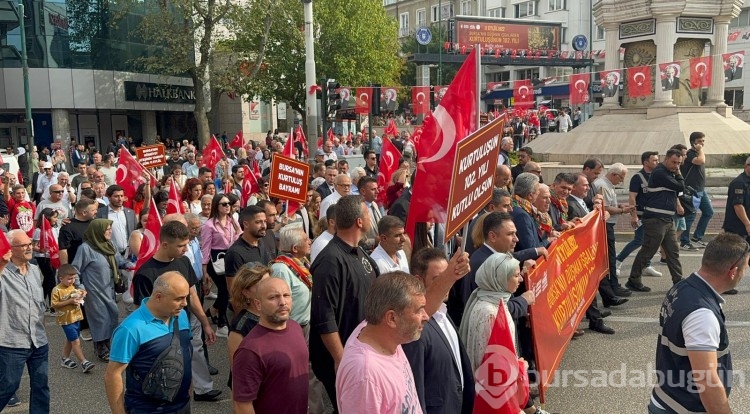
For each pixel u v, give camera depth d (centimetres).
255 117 4469
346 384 272
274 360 356
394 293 280
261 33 3234
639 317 793
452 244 625
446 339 363
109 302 718
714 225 1314
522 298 478
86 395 632
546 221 697
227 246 786
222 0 3359
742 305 822
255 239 635
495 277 423
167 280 403
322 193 1122
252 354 354
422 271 401
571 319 616
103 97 3391
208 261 782
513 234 496
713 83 1914
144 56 3644
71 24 3244
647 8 1844
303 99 3578
